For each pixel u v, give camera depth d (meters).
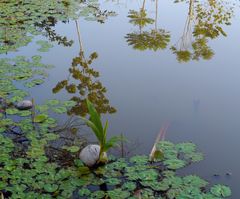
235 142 4.28
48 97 5.16
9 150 3.99
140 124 4.62
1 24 7.34
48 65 5.96
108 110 4.89
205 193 3.48
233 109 4.88
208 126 4.56
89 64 6.07
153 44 6.80
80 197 3.42
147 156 3.98
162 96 5.19
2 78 5.46
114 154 4.07
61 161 3.93
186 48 6.64
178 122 4.63
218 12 8.41
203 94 5.21
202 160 3.98
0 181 3.56
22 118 4.66
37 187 3.49
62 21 7.70
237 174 3.79
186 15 8.25
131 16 8.12
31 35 6.97
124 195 3.40
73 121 4.64
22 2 8.52
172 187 3.51
